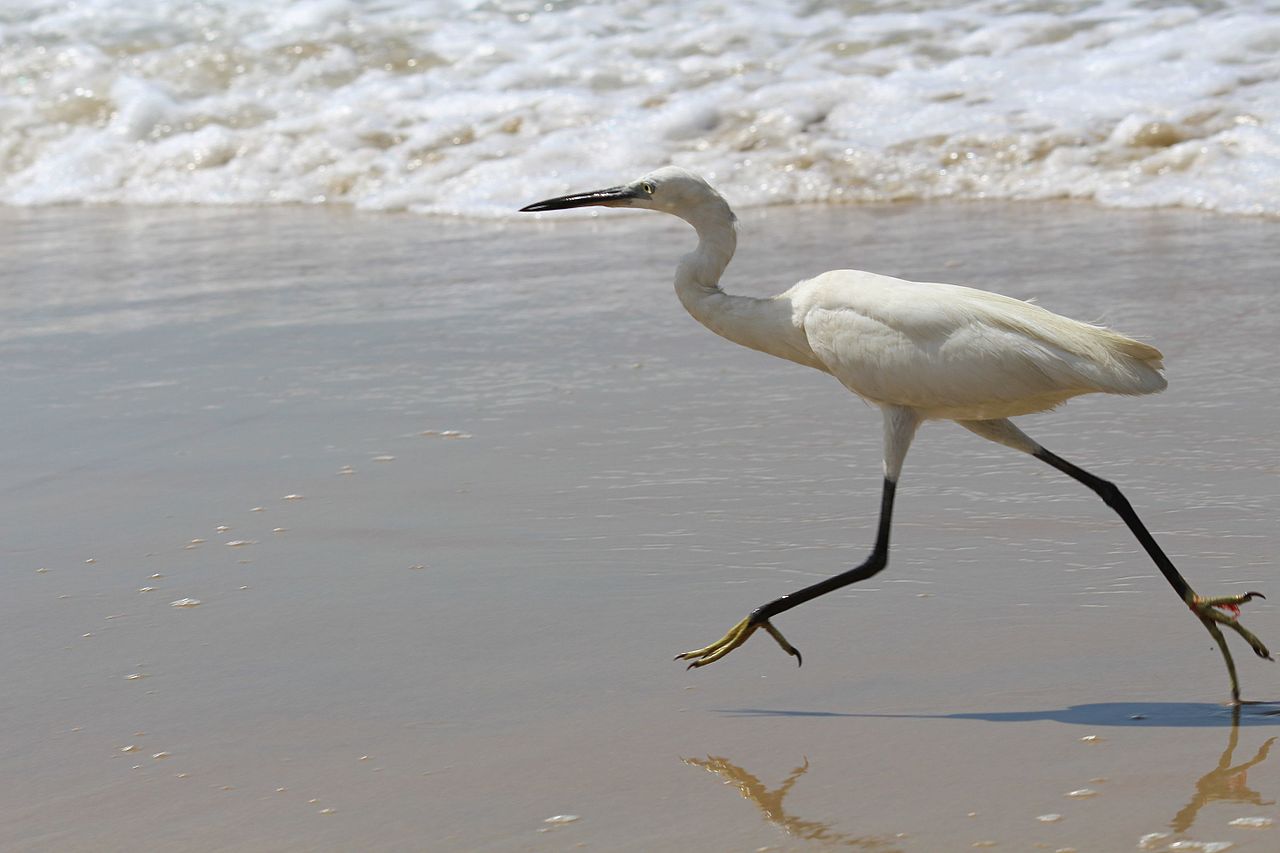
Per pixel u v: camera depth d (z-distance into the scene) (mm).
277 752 7004
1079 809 6055
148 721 7410
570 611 8602
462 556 9539
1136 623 8023
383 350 14719
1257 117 20094
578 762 6758
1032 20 24094
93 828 6359
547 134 23109
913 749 6711
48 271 18969
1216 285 15109
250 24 27656
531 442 11789
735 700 7367
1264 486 9922
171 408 13141
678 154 22016
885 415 7992
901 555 9195
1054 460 7805
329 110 24766
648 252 18516
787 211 20156
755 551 9367
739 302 8508
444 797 6477
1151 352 7207
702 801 6324
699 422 12070
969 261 16641
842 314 7914
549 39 26062
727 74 23969
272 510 10562
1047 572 8781
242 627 8570
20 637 8539
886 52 23922
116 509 10703
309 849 6090
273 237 20500
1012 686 7367
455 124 23844
